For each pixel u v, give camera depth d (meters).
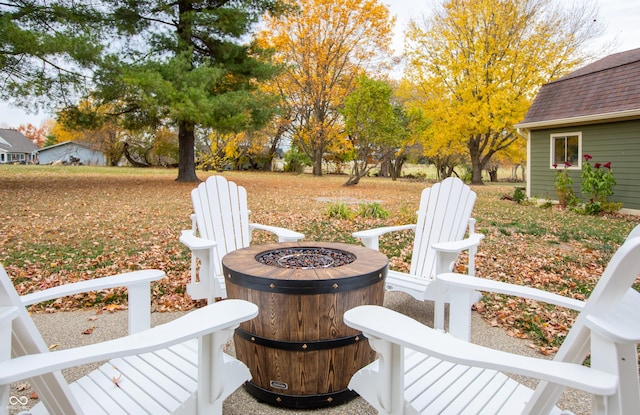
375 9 19.47
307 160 26.89
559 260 5.06
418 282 2.94
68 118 11.56
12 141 41.81
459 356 1.10
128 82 10.16
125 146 30.25
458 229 3.32
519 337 2.90
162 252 5.01
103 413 1.40
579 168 10.69
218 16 12.27
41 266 4.35
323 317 1.93
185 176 14.44
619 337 0.95
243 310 1.39
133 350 1.10
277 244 2.67
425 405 1.43
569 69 15.16
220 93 13.19
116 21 11.52
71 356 1.05
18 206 8.12
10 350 1.03
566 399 2.10
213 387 1.48
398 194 13.25
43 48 9.00
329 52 20.31
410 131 14.88
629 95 9.45
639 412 1.02
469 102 15.34
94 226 6.48
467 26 15.85
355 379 1.55
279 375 1.98
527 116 12.00
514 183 24.72
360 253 2.43
